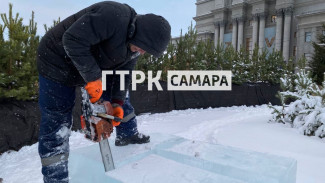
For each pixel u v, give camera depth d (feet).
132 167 4.74
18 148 10.37
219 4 109.60
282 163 4.65
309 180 6.68
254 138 11.30
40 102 4.62
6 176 7.55
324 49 42.60
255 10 96.17
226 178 4.25
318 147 9.85
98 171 4.68
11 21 11.07
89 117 4.25
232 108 24.45
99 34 3.81
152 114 19.13
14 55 10.80
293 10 87.30
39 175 7.60
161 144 5.90
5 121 10.01
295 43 87.10
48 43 4.34
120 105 5.38
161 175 4.40
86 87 4.18
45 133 4.59
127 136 5.93
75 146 10.44
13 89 10.42
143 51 4.39
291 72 33.40
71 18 4.32
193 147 5.69
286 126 13.94
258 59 34.27
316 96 13.01
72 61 3.96
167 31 4.02
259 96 28.84
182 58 23.57
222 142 10.71
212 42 29.32
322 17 76.69
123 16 3.90
